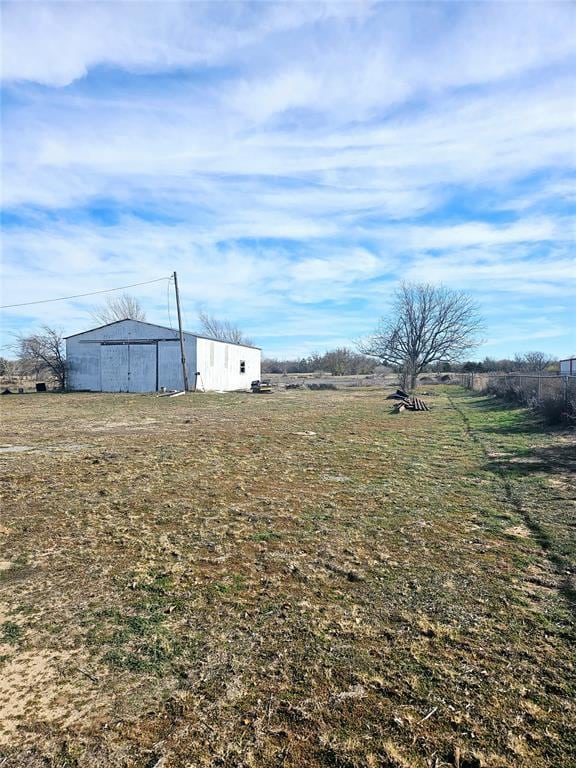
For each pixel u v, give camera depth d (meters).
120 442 9.61
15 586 3.37
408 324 36.66
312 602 3.09
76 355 27.44
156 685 2.30
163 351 26.16
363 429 11.78
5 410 16.42
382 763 1.83
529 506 5.14
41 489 5.97
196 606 3.06
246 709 2.12
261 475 6.75
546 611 2.95
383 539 4.24
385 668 2.39
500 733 1.97
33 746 1.94
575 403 10.27
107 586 3.36
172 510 5.13
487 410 16.42
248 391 29.20
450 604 3.05
